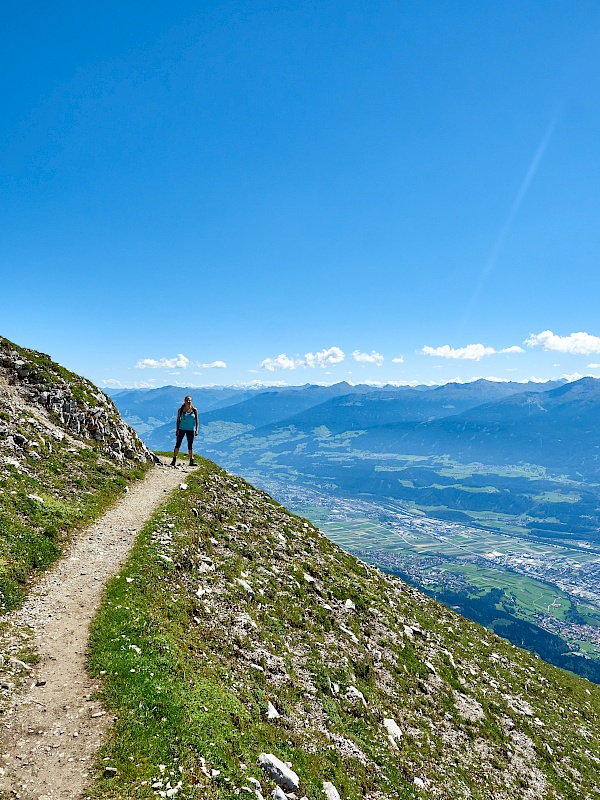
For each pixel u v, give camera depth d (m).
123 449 38.84
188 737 11.02
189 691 12.81
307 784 12.49
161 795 9.36
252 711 14.25
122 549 21.47
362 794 14.21
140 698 11.87
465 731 22.92
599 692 42.78
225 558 25.39
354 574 36.19
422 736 20.34
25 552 18.36
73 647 13.84
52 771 9.48
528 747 24.64
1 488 21.75
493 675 32.12
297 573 28.27
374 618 28.97
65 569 18.83
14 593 15.96
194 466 44.53
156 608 16.86
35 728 10.56
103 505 27.08
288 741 14.04
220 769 10.66
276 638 20.23
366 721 18.61
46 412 35.22
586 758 26.47
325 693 18.48
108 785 9.31
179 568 21.09
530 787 21.09
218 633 17.72
